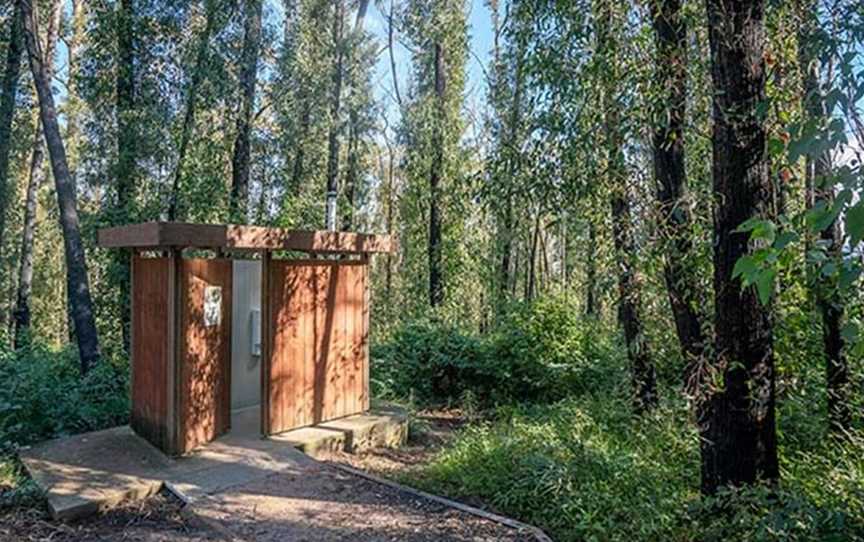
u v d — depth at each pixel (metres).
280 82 11.18
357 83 13.45
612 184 3.92
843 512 3.18
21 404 5.29
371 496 4.27
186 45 8.89
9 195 13.34
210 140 9.45
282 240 5.26
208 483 4.37
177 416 4.79
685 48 3.73
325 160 13.78
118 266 8.38
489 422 7.03
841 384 4.51
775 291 3.53
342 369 6.15
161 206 8.55
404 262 16.31
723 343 3.59
